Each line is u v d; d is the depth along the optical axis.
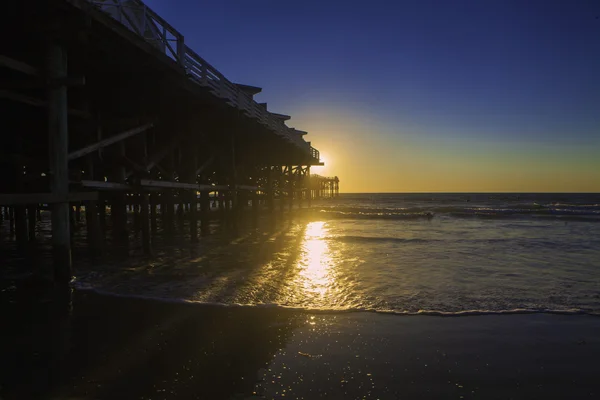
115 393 3.13
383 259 9.69
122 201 11.70
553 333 4.59
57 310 5.17
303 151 22.00
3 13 5.17
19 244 10.57
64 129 5.62
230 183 13.67
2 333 4.37
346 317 5.11
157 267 8.07
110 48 6.28
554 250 11.45
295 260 9.29
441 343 4.27
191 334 4.43
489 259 9.77
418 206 46.06
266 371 3.55
